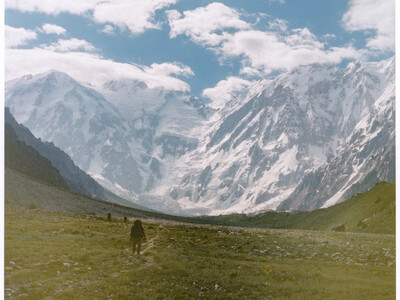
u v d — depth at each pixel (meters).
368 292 27.08
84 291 25.05
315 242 47.72
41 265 29.56
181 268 32.16
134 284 27.48
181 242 48.94
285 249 44.84
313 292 27.12
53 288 25.02
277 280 30.33
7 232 43.16
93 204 131.62
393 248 42.53
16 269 28.14
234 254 41.88
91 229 54.34
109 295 24.86
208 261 36.16
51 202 102.56
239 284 28.73
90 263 31.92
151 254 38.03
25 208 77.94
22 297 22.94
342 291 27.19
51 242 39.19
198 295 26.06
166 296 25.42
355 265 37.12
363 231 78.56
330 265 37.47
